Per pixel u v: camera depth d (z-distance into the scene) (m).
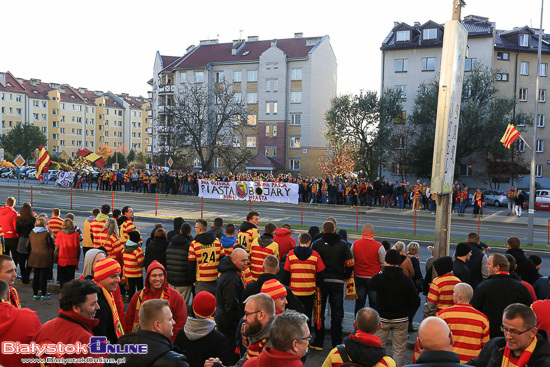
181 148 55.41
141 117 127.19
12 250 11.88
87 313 4.06
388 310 6.53
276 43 68.12
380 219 28.36
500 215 32.88
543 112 52.19
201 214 27.58
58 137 107.19
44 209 28.66
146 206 32.28
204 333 4.58
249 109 66.19
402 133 48.69
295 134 64.25
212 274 8.13
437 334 3.54
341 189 35.44
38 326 4.47
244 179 37.28
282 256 9.03
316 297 7.61
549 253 17.83
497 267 5.98
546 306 5.03
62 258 10.22
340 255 7.76
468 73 49.94
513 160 45.41
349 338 4.02
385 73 53.78
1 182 55.12
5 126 98.62
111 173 44.06
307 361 7.21
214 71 68.44
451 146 9.38
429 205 33.06
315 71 63.69
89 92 120.56
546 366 3.82
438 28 51.38
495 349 4.21
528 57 51.62
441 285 6.40
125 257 9.16
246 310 4.46
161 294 5.57
